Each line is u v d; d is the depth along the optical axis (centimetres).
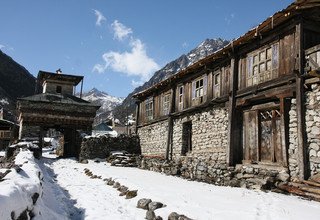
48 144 4775
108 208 843
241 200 870
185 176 1587
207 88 1739
